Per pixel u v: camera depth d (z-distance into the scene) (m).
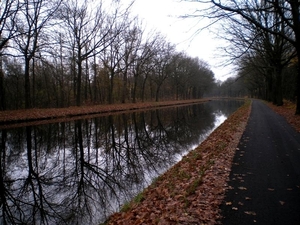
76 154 14.07
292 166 6.90
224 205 4.69
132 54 47.47
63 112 29.70
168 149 15.26
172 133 21.50
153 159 12.91
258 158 7.82
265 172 6.46
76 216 6.87
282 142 10.12
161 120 31.19
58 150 14.86
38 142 16.69
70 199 8.05
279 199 4.86
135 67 51.75
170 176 7.62
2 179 10.07
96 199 7.96
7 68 38.94
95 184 9.35
